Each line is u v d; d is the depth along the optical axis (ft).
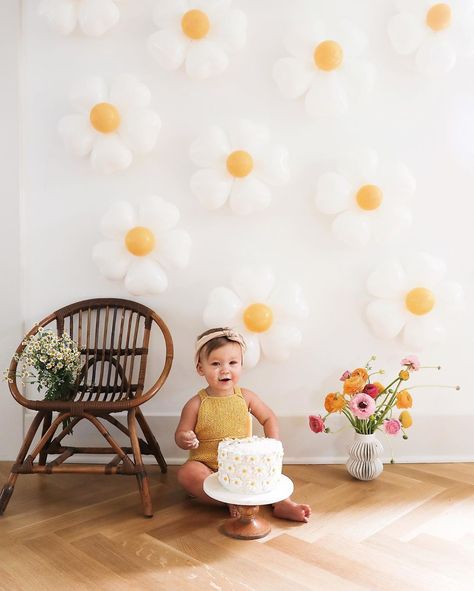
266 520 6.87
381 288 8.55
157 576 5.69
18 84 8.55
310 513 6.84
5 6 8.50
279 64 8.39
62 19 8.31
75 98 8.35
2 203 8.64
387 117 8.66
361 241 8.45
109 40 8.57
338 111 8.43
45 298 8.79
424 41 8.43
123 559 6.00
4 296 8.73
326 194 8.36
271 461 6.30
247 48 8.57
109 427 8.75
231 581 5.60
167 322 8.75
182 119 8.63
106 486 7.92
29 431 7.34
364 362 8.82
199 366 8.03
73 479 8.18
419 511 7.07
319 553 6.10
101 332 8.79
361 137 8.67
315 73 8.41
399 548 6.20
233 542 6.34
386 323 8.55
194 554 6.09
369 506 7.23
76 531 6.60
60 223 8.72
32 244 8.75
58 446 7.86
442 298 8.58
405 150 8.70
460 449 8.81
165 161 8.65
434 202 8.74
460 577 5.65
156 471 8.50
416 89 8.66
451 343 8.79
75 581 5.61
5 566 5.87
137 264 8.52
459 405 8.83
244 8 8.55
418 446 8.79
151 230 8.47
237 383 8.77
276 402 8.80
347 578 5.64
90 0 8.29
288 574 5.72
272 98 8.62
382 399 8.72
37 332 8.20
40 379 7.66
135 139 8.36
